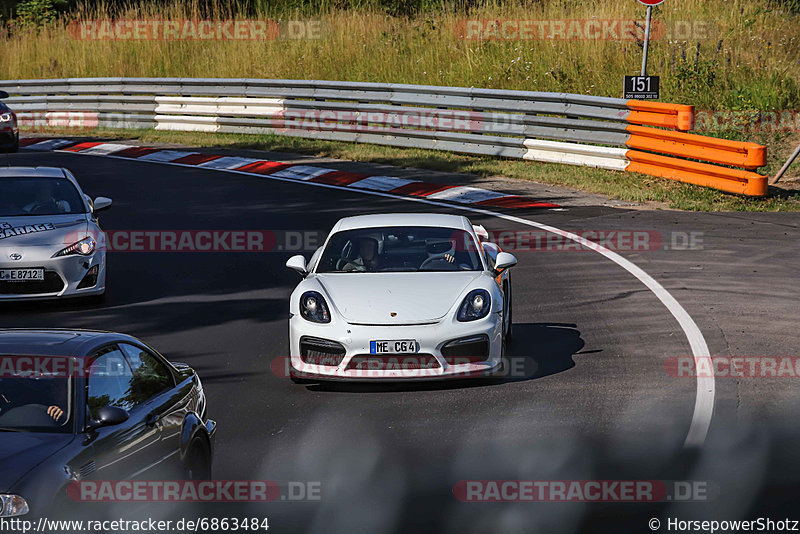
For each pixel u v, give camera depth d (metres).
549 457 24.84
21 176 49.03
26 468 17.61
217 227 61.16
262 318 41.66
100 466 18.80
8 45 137.12
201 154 91.06
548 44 102.00
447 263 35.12
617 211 63.72
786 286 44.19
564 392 30.64
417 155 85.94
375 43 114.31
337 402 30.50
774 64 91.44
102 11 137.62
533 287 45.75
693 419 27.52
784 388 30.27
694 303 41.69
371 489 22.92
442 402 30.22
